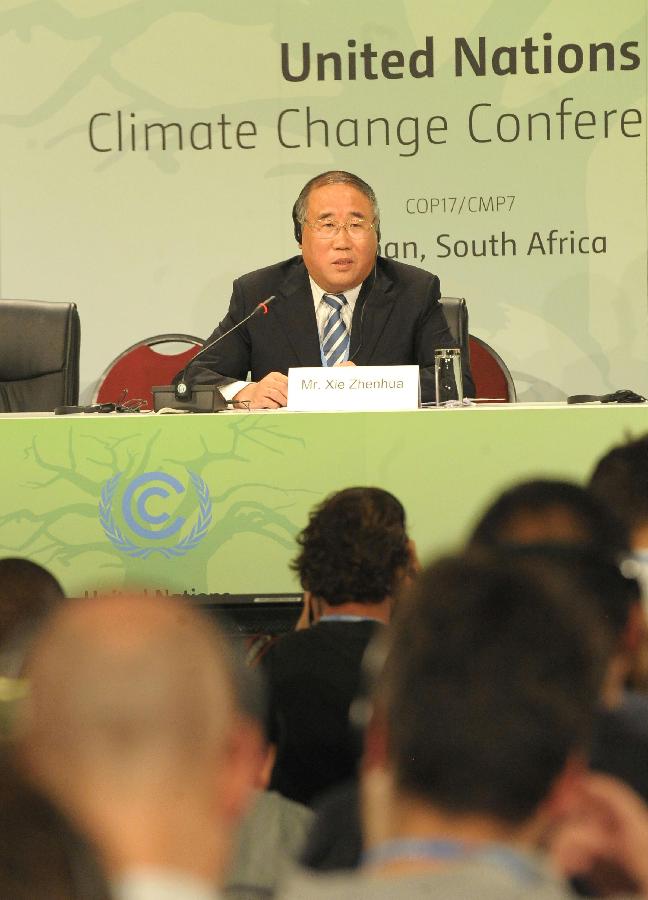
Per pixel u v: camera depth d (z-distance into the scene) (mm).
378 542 6762
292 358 14234
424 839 2354
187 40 20438
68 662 2092
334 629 6336
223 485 10281
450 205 20500
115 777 2035
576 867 2949
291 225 20672
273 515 10305
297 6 20344
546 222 20500
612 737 3838
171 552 10328
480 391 19125
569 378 20672
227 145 20562
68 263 20734
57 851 1712
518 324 20625
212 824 2096
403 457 10234
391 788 2414
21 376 14547
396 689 2445
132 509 10297
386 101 20422
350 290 14289
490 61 20312
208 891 2051
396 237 20578
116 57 20469
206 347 13609
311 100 20469
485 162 20438
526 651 2426
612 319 20562
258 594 10328
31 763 1857
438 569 2609
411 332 14234
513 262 20531
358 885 2316
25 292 20750
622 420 10109
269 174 20594
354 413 10227
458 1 20219
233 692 2225
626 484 5504
